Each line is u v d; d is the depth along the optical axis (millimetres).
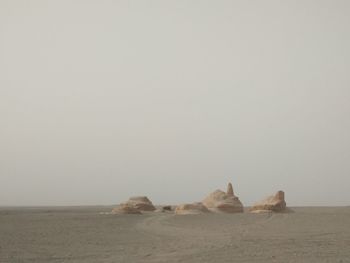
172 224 44906
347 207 105875
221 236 33750
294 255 23719
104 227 41344
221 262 21578
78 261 22281
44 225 42688
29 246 27844
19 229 38469
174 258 22891
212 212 65000
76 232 36656
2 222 45719
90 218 52344
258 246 27484
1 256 23828
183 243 29359
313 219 47562
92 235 34531
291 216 51719
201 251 25406
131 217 54438
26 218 51969
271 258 22766
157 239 31969
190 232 37094
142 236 34031
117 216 56281
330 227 40344
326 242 29406
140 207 73062
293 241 30016
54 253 25047
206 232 37000
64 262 22031
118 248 27094
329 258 22641
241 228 40375
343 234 34312
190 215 55844
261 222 46188
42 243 29359
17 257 23562
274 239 31359
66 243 29516
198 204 65125
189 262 21578
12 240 30688
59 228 39812
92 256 23938
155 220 49719
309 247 26938
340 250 25609
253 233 35844
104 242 30094
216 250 25766
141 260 22344
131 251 25734
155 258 22984
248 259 22453
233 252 24906
